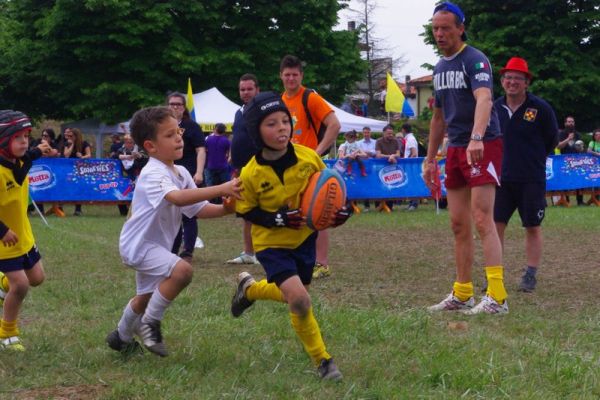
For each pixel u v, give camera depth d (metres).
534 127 7.53
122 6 29.50
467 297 6.55
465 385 4.20
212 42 33.00
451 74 6.45
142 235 4.57
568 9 38.59
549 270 8.93
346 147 19.45
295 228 4.24
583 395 4.08
